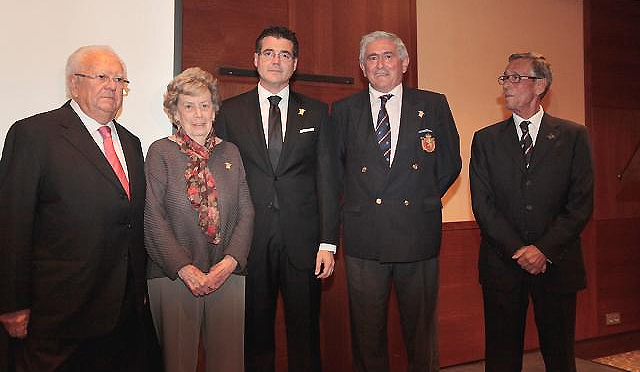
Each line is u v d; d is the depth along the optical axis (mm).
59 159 1872
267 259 2238
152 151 2072
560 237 2324
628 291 4195
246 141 2271
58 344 1882
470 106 3676
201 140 2109
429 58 3520
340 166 2482
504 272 2422
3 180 1860
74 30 2473
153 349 2135
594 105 4121
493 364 2453
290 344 2266
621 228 4191
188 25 2771
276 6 2992
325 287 3064
